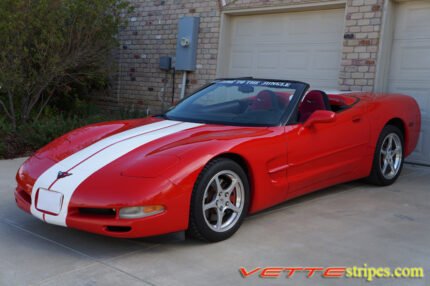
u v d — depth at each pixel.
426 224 4.13
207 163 3.46
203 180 3.39
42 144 7.48
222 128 4.04
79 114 10.40
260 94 4.52
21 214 4.24
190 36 9.40
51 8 8.06
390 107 5.35
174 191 3.23
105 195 3.17
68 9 8.30
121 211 3.14
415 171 6.39
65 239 3.66
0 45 7.61
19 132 7.69
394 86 7.06
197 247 3.52
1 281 2.94
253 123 4.21
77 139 4.04
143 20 10.49
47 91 9.34
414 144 5.82
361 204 4.71
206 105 4.66
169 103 10.08
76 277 3.00
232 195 3.70
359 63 7.18
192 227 3.42
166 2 10.01
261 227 3.98
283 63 8.46
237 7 8.78
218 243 3.60
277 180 4.04
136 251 3.44
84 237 3.70
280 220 4.18
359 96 5.29
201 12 9.38
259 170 3.83
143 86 10.59
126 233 3.16
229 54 9.30
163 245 3.56
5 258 3.29
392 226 4.05
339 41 7.66
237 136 3.78
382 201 4.83
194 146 3.49
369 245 3.61
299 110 4.55
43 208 3.39
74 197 3.24
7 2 7.44
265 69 8.75
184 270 3.12
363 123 4.95
